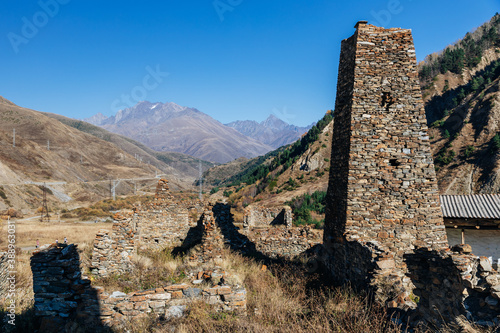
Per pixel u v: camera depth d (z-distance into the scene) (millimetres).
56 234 29984
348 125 12055
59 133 181625
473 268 6266
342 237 11695
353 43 12453
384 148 11773
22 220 51438
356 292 9461
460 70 135000
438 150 89375
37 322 7828
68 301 7852
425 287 7500
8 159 95562
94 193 97375
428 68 142000
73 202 83000
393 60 12141
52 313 7781
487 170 70625
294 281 11219
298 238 16875
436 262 7160
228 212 16484
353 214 11484
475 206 16406
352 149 11742
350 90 12219
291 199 64188
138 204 16828
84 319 7824
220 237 13586
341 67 13258
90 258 12062
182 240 17062
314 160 85500
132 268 11305
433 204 11625
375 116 11891
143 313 7992
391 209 11547
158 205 16969
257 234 17516
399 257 11289
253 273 11547
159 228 16859
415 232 11477
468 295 6215
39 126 177375
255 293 9750
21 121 179125
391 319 7254
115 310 7980
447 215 16188
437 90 130500
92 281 10070
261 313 8469
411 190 11633
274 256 16422
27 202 70250
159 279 10312
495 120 83188
